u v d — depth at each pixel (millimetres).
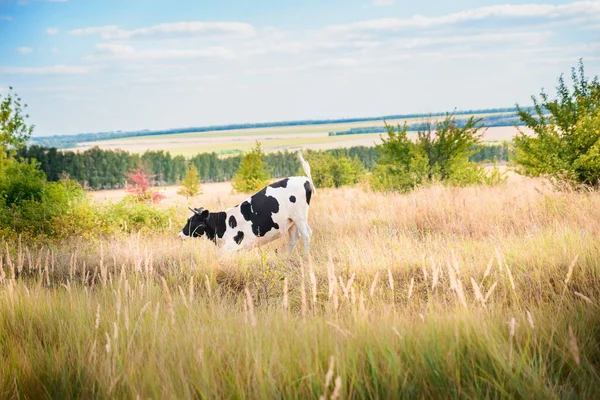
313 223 12102
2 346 4879
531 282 6355
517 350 4133
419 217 11320
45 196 16156
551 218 9883
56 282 8320
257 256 9148
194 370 3906
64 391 3988
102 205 15961
